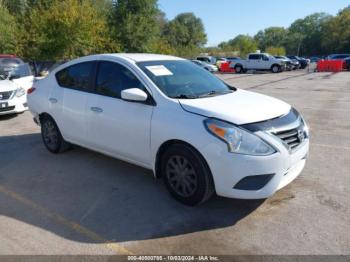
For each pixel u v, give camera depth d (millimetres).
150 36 33312
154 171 3910
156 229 3289
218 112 3363
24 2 35594
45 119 5512
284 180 3449
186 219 3453
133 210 3660
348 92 13414
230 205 3707
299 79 21422
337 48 95188
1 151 5781
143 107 3875
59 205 3818
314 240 3049
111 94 4312
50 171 4816
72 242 3102
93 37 26172
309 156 5242
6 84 8438
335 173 4535
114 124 4203
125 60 4285
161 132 3650
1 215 3615
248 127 3225
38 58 25234
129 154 4148
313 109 9422
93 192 4121
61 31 24547
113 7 33281
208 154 3293
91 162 5129
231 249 2957
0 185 4387
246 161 3160
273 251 2914
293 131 3463
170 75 4176
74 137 4965
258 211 3568
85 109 4605
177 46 70562
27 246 3051
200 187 3469
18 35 25266
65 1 25562
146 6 32688
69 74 5066
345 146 5773
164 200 3867
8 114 8992
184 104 3586
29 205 3830
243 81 20891
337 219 3379
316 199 3797
